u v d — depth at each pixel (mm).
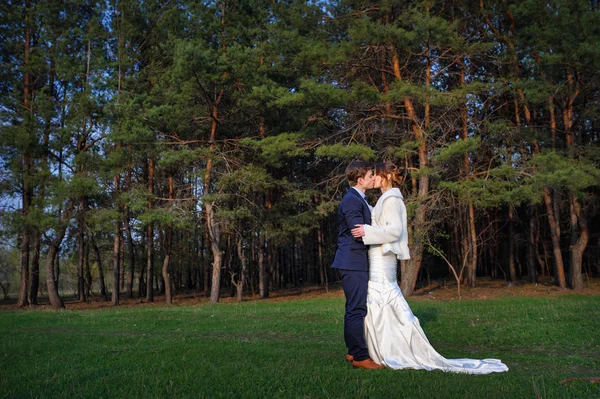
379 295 4832
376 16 20328
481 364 4867
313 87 17484
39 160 20234
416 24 17109
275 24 21875
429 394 3668
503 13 20250
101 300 30703
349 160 19234
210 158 21453
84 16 23094
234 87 21703
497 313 10461
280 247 34938
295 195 22125
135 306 24391
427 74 18938
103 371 4730
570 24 17203
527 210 27281
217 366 4898
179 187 24250
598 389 3887
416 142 18156
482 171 19422
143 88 22062
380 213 4992
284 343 6809
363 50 18875
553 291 20109
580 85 18828
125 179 24203
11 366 5094
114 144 20703
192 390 3885
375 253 4906
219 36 22125
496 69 21516
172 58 21500
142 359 5383
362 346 4809
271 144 19531
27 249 23891
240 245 25000
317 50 18109
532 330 7691
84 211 20906
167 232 25719
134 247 33031
